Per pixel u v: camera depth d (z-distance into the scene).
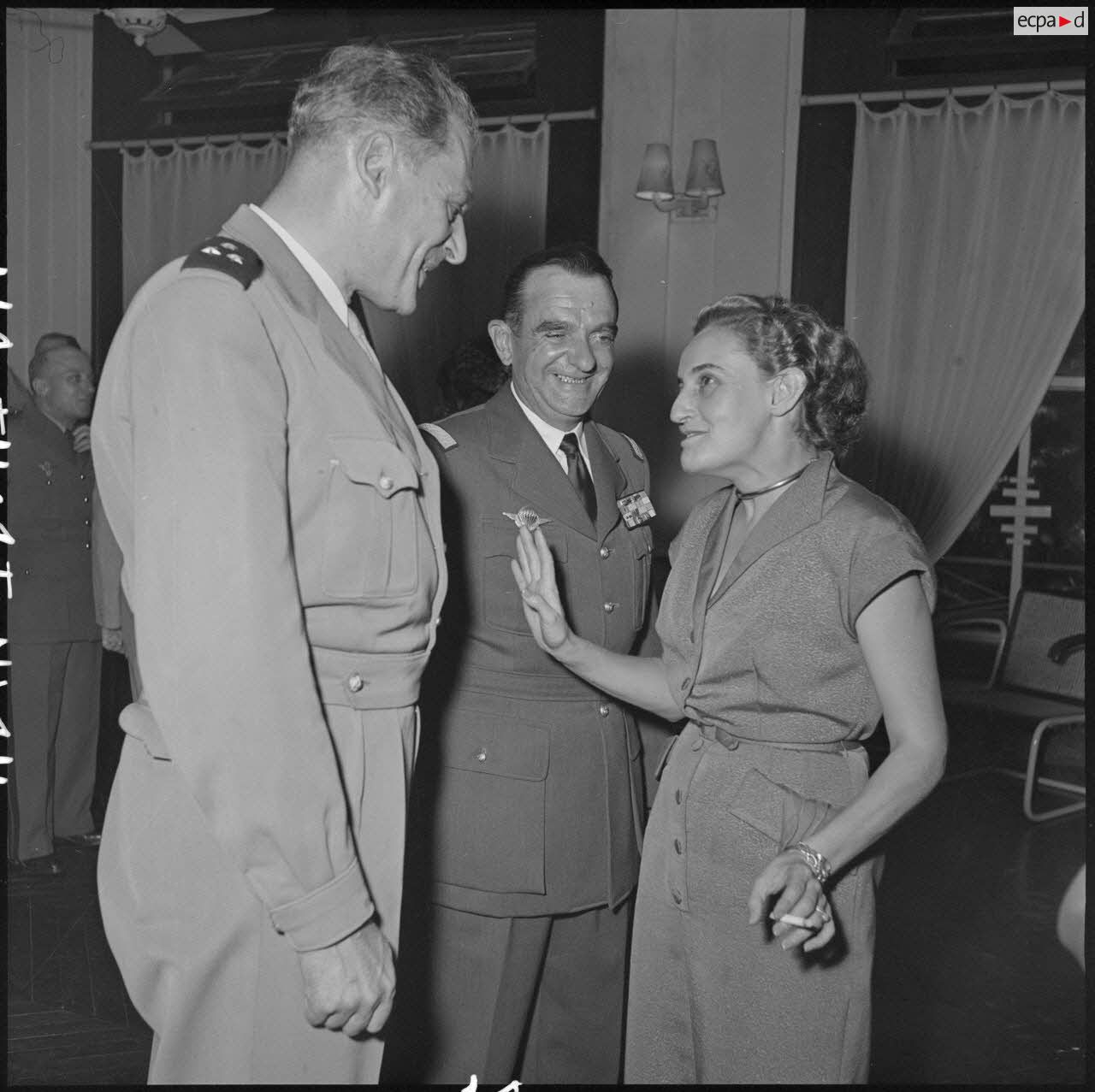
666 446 5.73
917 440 5.45
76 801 4.23
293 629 1.17
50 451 4.00
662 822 1.66
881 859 1.59
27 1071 2.49
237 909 1.26
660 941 1.64
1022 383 5.30
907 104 5.33
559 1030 2.02
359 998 1.21
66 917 3.46
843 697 1.53
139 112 6.41
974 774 5.15
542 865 1.90
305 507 1.26
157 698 1.14
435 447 1.97
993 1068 2.65
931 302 5.38
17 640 3.90
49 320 6.33
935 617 5.76
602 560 2.02
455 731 1.92
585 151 5.75
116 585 3.93
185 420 1.16
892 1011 3.00
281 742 1.14
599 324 1.98
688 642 1.64
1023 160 5.24
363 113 1.33
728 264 5.63
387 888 1.33
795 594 1.52
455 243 1.47
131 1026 2.75
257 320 1.23
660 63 5.68
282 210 1.37
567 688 1.97
